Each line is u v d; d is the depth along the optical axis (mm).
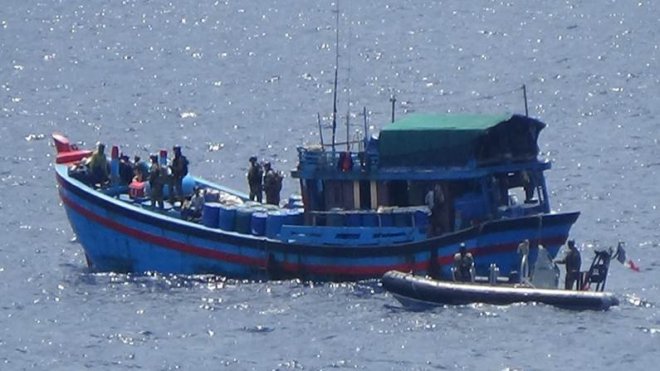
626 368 186000
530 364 187000
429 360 188625
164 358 192125
